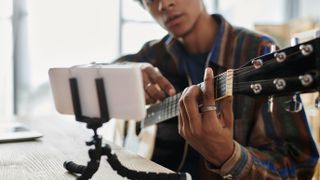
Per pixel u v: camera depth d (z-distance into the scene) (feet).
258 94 1.93
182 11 3.55
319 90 1.60
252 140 2.97
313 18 10.40
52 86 1.90
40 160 2.39
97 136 1.76
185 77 3.77
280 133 2.78
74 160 2.37
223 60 3.36
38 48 9.28
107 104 1.66
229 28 3.54
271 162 2.55
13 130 3.48
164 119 3.34
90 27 9.75
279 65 1.78
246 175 2.34
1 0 8.96
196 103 2.21
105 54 9.93
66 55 9.54
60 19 9.44
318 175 3.42
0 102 9.11
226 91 2.10
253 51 3.26
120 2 10.00
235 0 11.53
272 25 8.89
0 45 9.02
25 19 9.13
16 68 9.12
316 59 1.56
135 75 1.55
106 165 2.20
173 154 3.58
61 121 4.42
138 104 1.56
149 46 4.26
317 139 4.68
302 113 2.76
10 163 2.31
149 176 1.87
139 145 4.08
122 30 10.07
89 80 1.69
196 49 3.80
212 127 2.18
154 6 3.75
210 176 3.24
